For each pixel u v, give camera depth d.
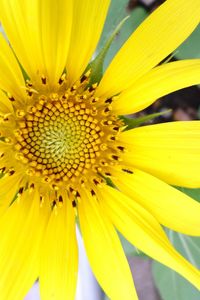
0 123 0.28
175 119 0.45
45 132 0.29
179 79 0.27
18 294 0.28
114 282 0.28
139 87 0.28
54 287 0.28
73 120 0.29
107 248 0.29
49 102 0.28
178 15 0.27
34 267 0.28
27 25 0.26
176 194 0.28
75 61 0.28
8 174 0.28
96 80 0.28
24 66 0.27
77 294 0.39
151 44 0.27
